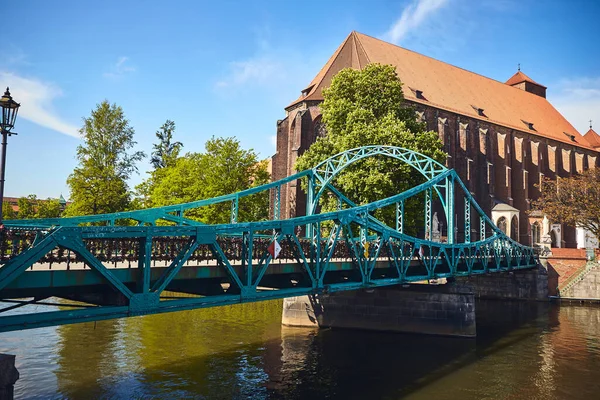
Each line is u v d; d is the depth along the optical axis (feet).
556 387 63.67
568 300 156.46
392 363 73.20
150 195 181.88
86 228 32.35
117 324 94.48
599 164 286.87
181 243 39.34
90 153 157.28
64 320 31.37
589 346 87.81
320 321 97.91
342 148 112.88
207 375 64.03
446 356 78.23
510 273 164.14
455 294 92.07
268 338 87.35
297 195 165.17
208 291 46.47
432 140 115.55
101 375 61.98
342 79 123.03
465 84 243.40
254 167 166.20
